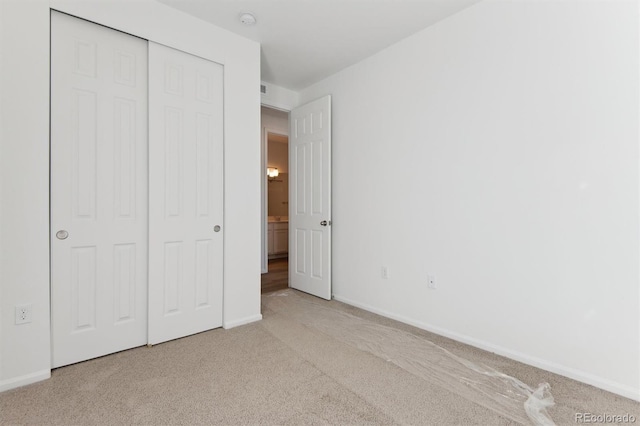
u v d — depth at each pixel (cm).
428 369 194
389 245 285
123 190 213
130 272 217
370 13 233
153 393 167
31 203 176
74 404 157
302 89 389
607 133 169
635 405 158
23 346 174
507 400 163
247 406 157
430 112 251
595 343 174
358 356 211
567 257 184
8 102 168
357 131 315
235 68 262
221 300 259
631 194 163
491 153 215
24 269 174
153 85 221
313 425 144
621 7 164
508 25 205
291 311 303
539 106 193
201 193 246
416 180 262
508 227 207
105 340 208
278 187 676
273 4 224
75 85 194
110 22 202
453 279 238
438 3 222
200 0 219
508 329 209
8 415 148
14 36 170
